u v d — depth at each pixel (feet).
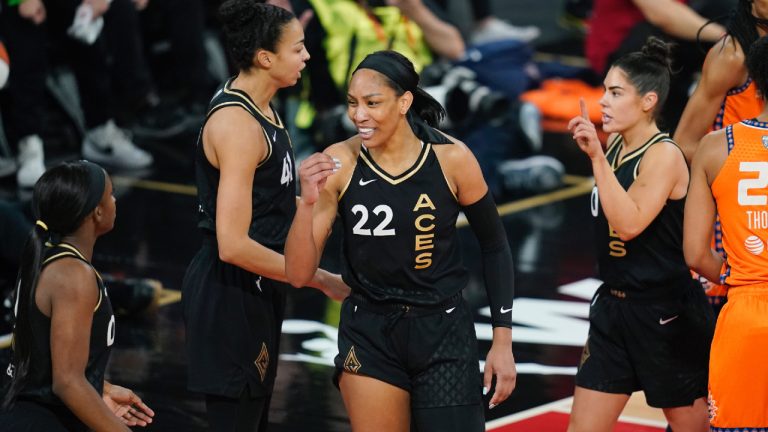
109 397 44.80
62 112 109.91
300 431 56.65
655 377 47.73
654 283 47.09
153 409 59.21
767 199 43.04
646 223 45.85
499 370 43.80
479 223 44.34
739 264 43.73
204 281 45.55
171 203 97.86
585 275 82.07
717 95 52.34
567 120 126.41
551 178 103.71
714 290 52.29
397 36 102.06
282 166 45.42
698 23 79.36
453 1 146.20
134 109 112.37
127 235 89.30
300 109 103.71
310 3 99.50
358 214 42.68
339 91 102.32
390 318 43.21
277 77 44.98
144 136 117.80
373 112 41.01
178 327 71.61
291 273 42.55
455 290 43.80
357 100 41.16
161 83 123.03
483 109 106.73
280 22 44.29
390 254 42.86
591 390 48.52
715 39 78.79
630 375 48.21
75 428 41.50
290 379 63.31
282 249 46.03
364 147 42.96
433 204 42.55
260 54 44.37
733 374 43.55
